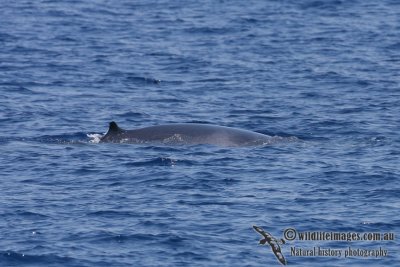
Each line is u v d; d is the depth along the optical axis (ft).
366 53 531.91
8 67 481.87
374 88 442.09
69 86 443.73
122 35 584.40
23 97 415.64
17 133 350.84
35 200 271.69
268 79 463.83
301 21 636.48
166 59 514.27
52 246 238.68
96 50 536.01
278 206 266.77
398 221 255.50
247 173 297.12
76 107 399.03
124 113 390.63
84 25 614.75
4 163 308.40
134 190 280.92
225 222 254.27
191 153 319.27
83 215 259.39
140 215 259.19
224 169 301.02
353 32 597.11
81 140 344.28
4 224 252.62
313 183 287.48
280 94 429.79
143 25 620.08
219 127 339.98
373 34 590.14
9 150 324.19
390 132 357.61
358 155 320.29
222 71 483.51
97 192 279.28
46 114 383.86
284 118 382.83
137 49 541.75
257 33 593.01
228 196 275.18
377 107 401.49
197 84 452.76
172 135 335.47
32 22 619.67
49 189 282.15
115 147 329.11
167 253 235.40
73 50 533.96
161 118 384.88
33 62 497.05
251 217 257.96
